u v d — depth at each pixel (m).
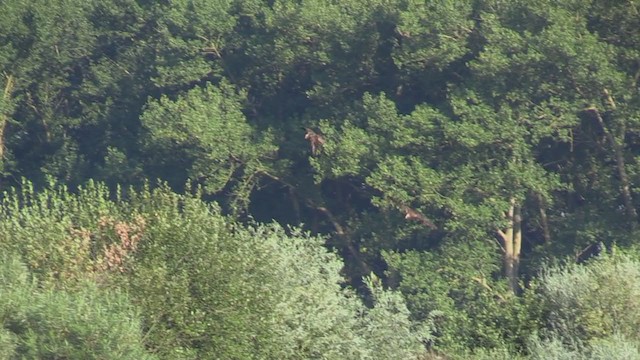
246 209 63.06
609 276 25.94
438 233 60.00
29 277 20.88
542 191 57.50
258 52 63.69
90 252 22.09
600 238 58.12
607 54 57.56
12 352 18.81
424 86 62.19
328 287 25.36
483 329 26.50
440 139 57.72
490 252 57.72
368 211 63.38
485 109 56.94
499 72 57.34
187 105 60.62
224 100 62.81
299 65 64.12
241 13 65.88
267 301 22.28
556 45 56.22
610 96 57.47
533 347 25.00
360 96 63.62
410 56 59.53
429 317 29.61
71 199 23.19
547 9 58.28
